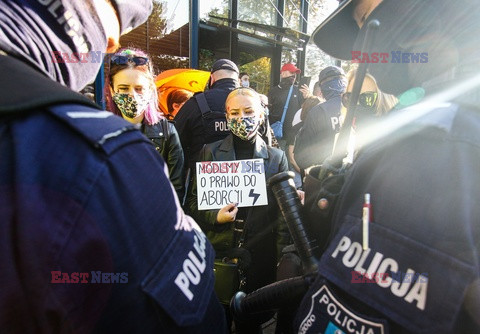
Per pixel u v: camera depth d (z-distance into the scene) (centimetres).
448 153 52
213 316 59
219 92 248
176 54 486
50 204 42
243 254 170
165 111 367
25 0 48
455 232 49
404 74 68
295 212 99
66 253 42
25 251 40
